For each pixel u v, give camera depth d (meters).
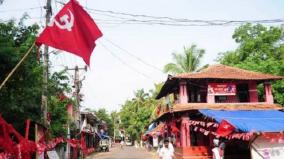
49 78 17.47
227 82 28.12
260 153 17.55
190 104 27.08
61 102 22.80
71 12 10.61
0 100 12.52
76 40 10.45
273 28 34.31
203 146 26.33
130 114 84.38
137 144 81.62
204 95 29.08
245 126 19.44
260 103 27.81
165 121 35.75
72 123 33.16
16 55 11.59
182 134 26.59
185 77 27.23
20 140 10.05
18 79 12.67
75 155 33.38
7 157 10.40
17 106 12.75
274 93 31.86
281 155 17.64
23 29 13.44
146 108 72.62
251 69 32.28
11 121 13.76
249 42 34.19
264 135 17.59
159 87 48.03
